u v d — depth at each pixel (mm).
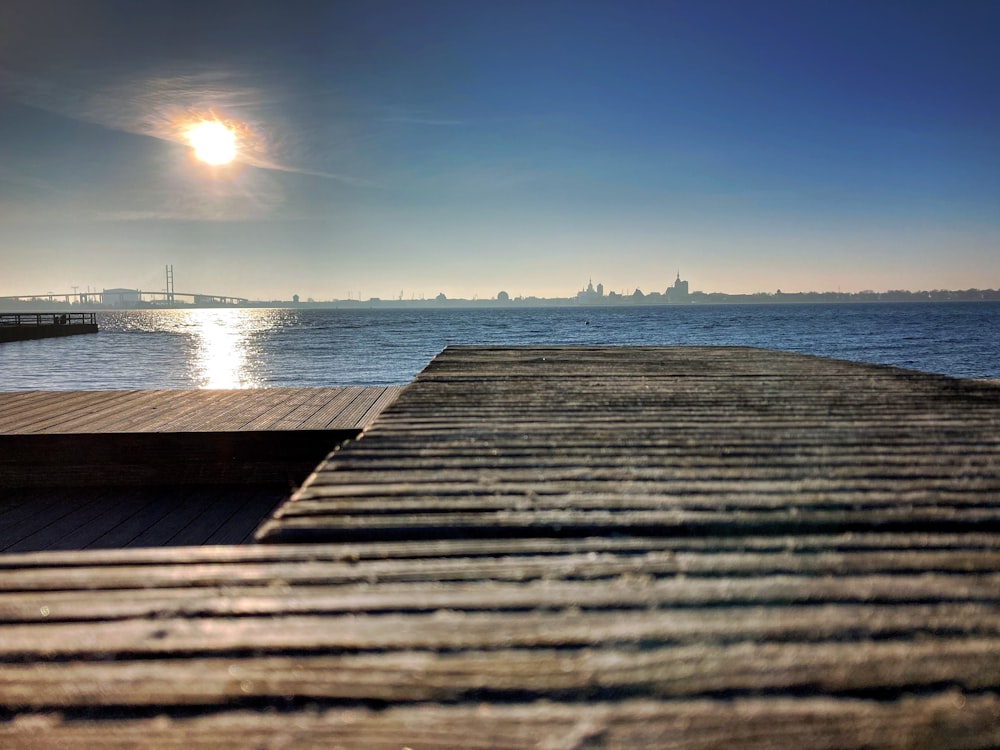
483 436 2496
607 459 2150
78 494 4605
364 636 1002
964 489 1821
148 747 774
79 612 1102
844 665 901
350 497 1731
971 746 742
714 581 1193
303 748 758
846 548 1367
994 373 21391
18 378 19547
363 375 20453
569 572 1242
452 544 1398
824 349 32625
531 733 772
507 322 81875
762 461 2131
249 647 978
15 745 781
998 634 990
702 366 5121
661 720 791
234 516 4172
